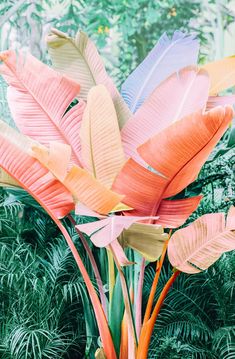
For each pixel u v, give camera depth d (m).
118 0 8.84
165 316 6.39
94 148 5.37
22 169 5.29
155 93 5.58
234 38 8.89
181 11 8.98
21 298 6.04
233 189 6.57
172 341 6.05
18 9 8.32
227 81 5.67
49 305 6.10
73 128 5.72
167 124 5.43
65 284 6.40
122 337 5.70
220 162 6.54
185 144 4.68
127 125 5.63
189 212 5.14
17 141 5.68
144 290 6.48
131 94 6.28
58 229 6.63
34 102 5.68
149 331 5.44
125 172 4.99
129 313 5.38
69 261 6.36
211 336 6.09
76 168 4.81
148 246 5.00
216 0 8.88
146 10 9.02
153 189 5.03
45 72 5.69
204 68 5.60
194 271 5.21
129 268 5.86
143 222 5.21
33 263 6.32
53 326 6.16
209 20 8.94
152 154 4.80
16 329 5.83
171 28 9.01
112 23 8.91
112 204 5.00
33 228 6.60
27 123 5.64
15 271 6.12
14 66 5.65
